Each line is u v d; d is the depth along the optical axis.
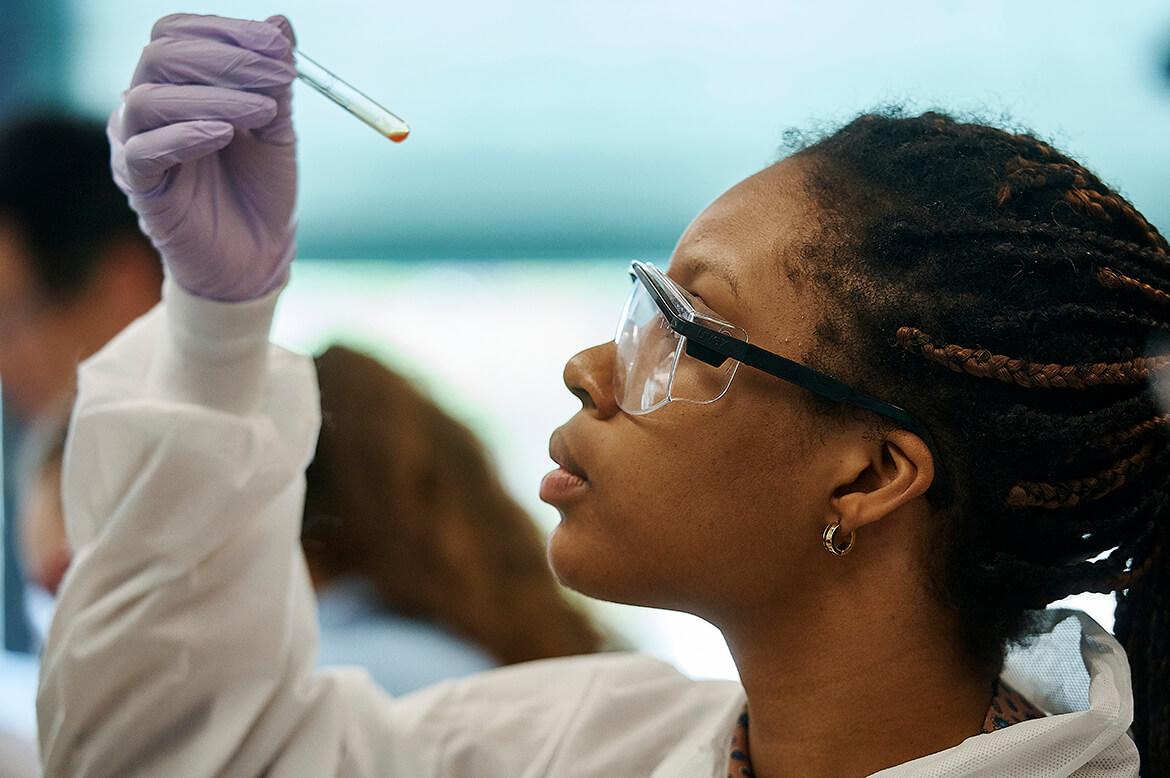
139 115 0.89
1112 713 0.84
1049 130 2.54
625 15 2.73
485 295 2.87
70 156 1.76
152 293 1.83
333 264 2.90
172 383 1.02
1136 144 2.54
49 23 2.73
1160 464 0.89
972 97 2.58
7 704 1.97
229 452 0.99
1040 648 0.98
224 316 0.98
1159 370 0.88
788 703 0.92
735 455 0.87
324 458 1.71
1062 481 0.86
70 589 1.01
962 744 0.84
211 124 0.87
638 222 2.86
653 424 0.88
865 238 0.87
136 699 1.01
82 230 1.77
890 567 0.89
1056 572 0.87
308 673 1.11
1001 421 0.84
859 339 0.86
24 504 1.89
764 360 0.86
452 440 1.79
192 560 1.00
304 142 2.83
